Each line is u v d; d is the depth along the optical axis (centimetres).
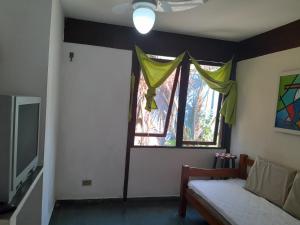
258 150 347
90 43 348
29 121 183
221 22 318
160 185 384
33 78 225
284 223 234
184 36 383
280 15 284
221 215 258
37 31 224
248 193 304
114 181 366
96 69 348
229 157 374
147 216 332
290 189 270
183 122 394
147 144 386
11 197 147
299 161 283
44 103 228
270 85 330
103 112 354
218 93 406
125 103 361
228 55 403
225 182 339
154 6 204
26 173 179
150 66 363
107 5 288
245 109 379
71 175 351
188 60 386
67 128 345
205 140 408
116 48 355
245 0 250
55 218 309
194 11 285
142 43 368
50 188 291
